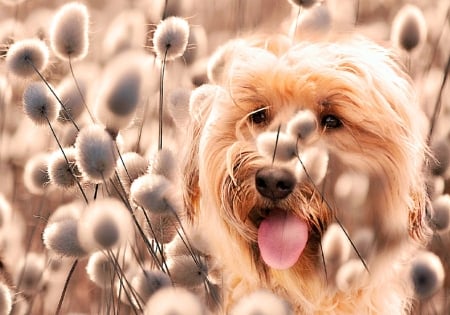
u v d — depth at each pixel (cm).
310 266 627
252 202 609
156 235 565
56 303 668
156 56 689
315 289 629
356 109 611
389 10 980
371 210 612
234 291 649
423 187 643
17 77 594
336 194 599
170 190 546
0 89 772
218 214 627
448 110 802
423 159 646
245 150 606
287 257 600
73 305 720
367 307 641
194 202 656
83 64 748
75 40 582
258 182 596
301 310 646
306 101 618
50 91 582
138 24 698
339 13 827
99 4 1010
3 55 676
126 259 585
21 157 788
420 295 588
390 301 652
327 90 615
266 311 468
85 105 592
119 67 532
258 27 893
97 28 893
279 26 820
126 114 529
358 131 615
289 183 592
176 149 684
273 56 627
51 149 754
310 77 615
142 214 639
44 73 693
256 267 640
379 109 615
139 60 535
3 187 772
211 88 656
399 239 626
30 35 789
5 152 787
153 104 746
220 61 658
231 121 628
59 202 748
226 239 631
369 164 611
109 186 638
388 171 615
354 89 611
